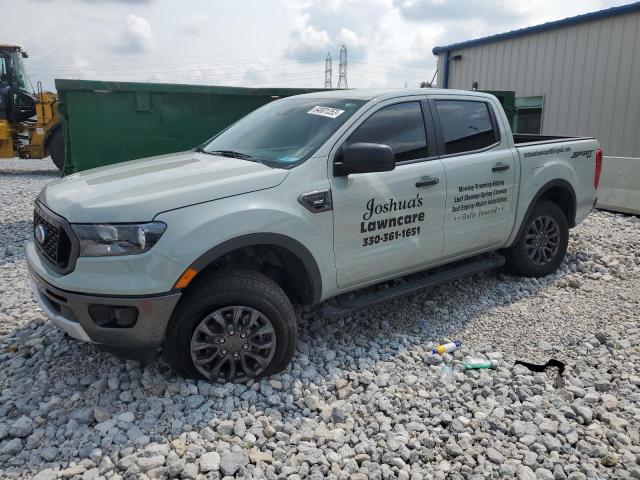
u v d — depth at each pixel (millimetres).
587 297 5004
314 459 2791
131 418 3066
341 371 3688
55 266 3203
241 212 3250
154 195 3141
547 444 2959
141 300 3027
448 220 4414
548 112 13500
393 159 3553
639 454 2879
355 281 3943
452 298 5000
